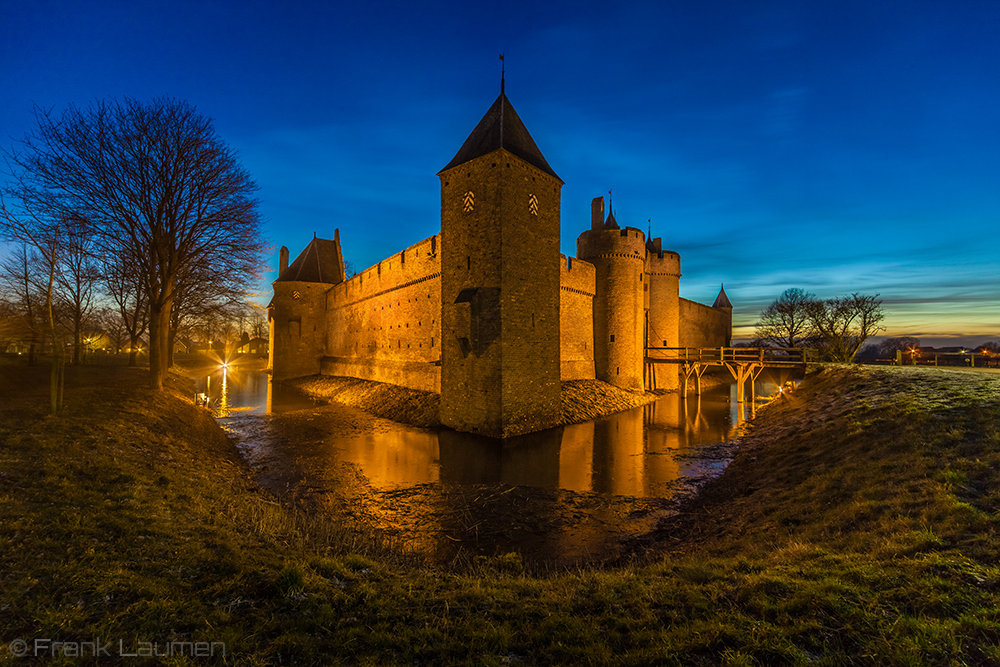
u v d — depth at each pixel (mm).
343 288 36438
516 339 17844
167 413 14398
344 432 17969
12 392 13828
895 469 7129
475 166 18266
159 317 17156
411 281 25922
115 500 6258
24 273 21656
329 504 9938
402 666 3408
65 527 5086
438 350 23016
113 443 9289
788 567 4711
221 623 3781
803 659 3180
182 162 16812
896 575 4129
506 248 17531
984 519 4859
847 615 3621
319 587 4535
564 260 26672
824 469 8703
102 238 16625
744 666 3160
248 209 18484
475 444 16125
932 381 12773
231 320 23406
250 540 5738
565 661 3459
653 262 34781
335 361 36750
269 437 17031
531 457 14414
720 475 12242
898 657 3062
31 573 4168
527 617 4125
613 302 29188
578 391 24438
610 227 29984
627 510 9820
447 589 4809
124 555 4750
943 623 3350
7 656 3121
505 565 6848
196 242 18078
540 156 20016
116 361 35094
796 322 45531
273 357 37688
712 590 4367
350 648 3611
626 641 3678
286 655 3484
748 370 24828
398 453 14789
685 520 9078
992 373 14875
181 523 5855
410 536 8367
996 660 2943
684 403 27172
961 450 7039
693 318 40656
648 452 15078
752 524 7402
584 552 7738
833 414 12680
